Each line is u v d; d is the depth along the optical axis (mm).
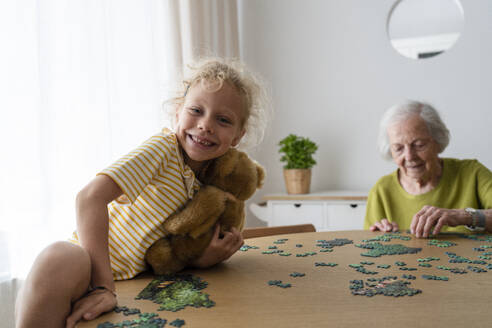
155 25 2500
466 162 1935
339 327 711
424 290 895
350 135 3521
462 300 833
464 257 1184
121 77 2248
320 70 3578
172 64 2547
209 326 725
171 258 1068
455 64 3270
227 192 1162
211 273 1072
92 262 875
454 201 1864
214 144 1119
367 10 3455
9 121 1679
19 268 1714
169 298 877
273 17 3672
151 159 1032
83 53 2002
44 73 1812
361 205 2924
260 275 1037
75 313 777
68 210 1920
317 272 1050
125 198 1062
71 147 1939
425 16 3324
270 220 3121
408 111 1874
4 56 1669
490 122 3205
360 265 1106
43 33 1812
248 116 1267
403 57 3387
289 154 3209
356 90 3500
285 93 3656
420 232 1476
